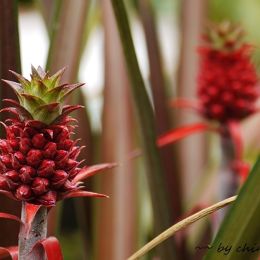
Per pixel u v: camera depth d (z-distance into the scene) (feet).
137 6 3.88
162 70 3.86
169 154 3.80
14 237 3.17
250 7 5.58
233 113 3.46
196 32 4.09
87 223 3.75
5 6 3.14
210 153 4.07
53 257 2.80
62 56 3.47
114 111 3.81
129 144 3.79
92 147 3.76
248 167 3.40
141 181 3.79
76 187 2.84
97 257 3.73
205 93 3.48
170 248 3.32
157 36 3.86
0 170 2.88
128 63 3.23
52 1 3.75
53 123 2.83
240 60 3.48
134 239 3.75
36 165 2.83
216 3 5.61
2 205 3.14
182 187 3.99
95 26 4.44
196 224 3.86
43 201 2.82
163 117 3.85
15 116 3.16
